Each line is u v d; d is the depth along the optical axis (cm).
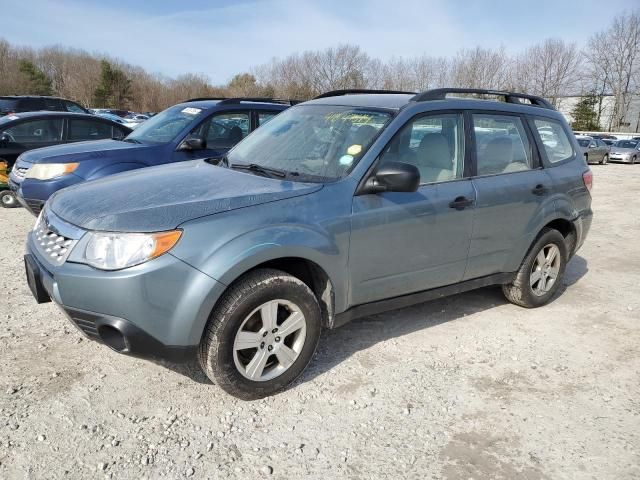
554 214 459
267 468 261
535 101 494
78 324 288
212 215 290
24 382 322
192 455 269
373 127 364
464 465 271
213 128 689
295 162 370
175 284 275
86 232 283
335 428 295
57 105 1502
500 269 437
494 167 420
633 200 1202
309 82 5975
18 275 505
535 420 311
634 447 290
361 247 338
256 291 297
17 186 661
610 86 6397
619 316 471
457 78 5975
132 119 3669
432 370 362
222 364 294
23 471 252
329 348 385
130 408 304
